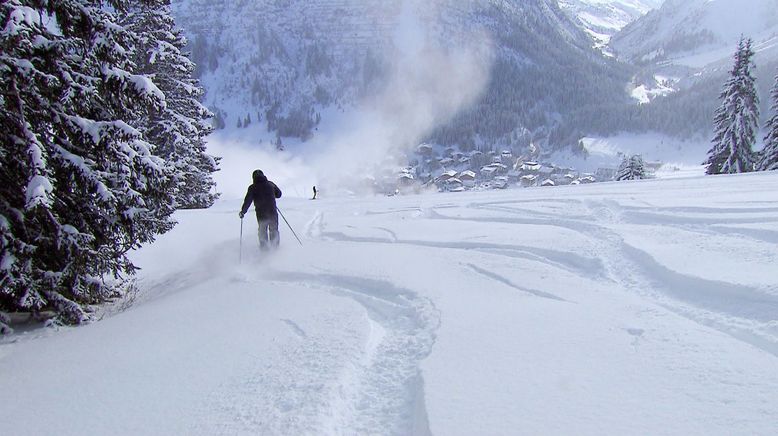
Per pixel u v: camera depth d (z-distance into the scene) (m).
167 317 5.91
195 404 3.34
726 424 2.50
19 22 6.36
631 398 2.87
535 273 6.17
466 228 10.38
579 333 3.97
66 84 7.17
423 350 4.01
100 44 7.54
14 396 3.89
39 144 6.79
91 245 8.04
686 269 5.23
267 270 8.33
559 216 10.75
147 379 3.89
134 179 8.11
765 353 3.33
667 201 10.64
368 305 5.70
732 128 36.97
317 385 3.39
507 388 3.12
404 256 8.03
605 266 6.28
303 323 4.90
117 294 8.97
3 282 6.65
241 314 5.59
